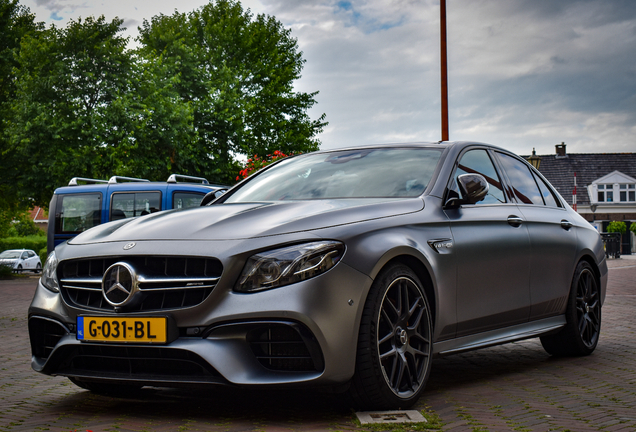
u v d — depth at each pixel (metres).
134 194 12.34
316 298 2.95
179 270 3.09
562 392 3.87
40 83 23.02
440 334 3.66
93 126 22.78
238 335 2.96
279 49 36.00
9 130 23.17
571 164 52.44
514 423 3.08
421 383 3.44
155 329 3.02
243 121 31.08
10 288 16.75
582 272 5.23
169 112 24.56
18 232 70.50
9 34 27.09
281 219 3.25
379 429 2.92
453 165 4.16
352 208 3.41
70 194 12.61
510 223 4.37
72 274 3.40
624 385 4.09
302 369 3.01
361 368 3.10
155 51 26.61
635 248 49.06
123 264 3.13
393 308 3.29
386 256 3.22
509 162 4.92
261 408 3.41
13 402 3.77
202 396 3.77
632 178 50.69
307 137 35.09
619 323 7.63
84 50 23.73
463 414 3.27
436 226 3.70
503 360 5.16
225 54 33.19
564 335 5.12
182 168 25.41
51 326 3.46
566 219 5.18
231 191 4.56
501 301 4.16
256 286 2.97
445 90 16.06
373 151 4.46
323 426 3.00
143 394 3.90
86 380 3.35
